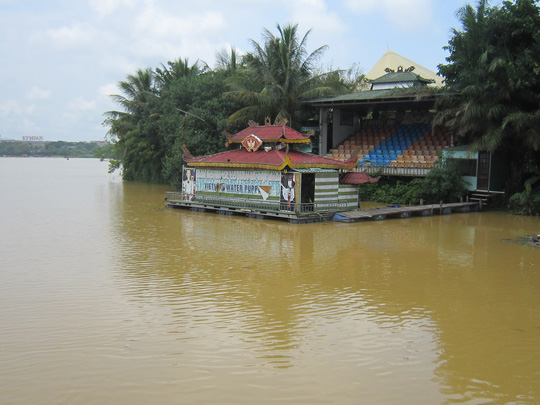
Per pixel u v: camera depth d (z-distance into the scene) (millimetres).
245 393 8891
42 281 16031
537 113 31578
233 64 60781
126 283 15844
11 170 101750
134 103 63906
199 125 49344
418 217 32031
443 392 9047
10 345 10891
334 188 31266
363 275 17125
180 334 11609
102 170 108000
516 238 24438
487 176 36719
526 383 9438
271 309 13461
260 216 30672
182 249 21172
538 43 32125
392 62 71688
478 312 13438
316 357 10445
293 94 46875
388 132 46688
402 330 12047
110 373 9609
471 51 33938
